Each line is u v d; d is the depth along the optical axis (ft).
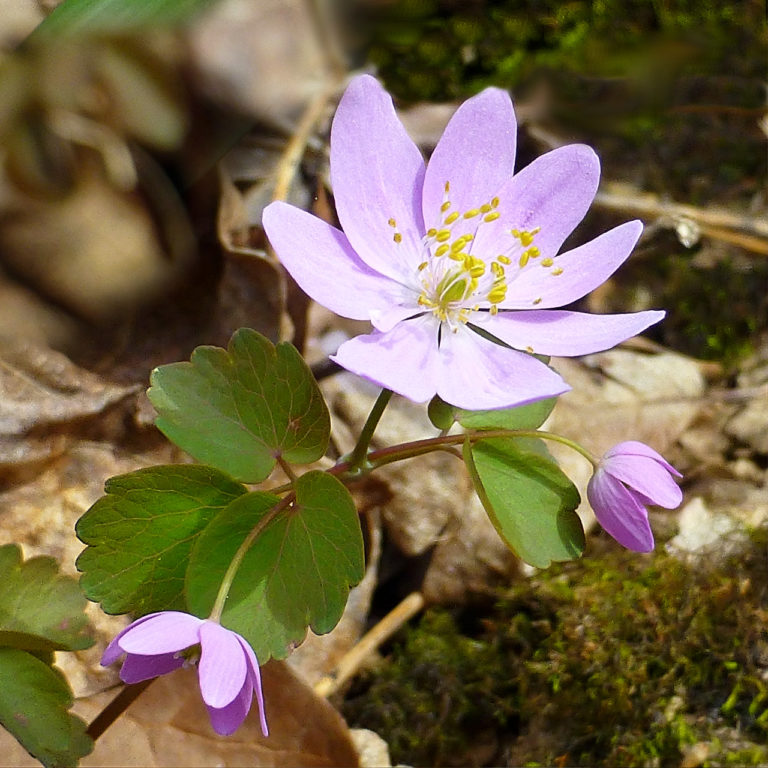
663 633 0.44
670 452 0.52
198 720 0.40
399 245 0.36
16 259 0.48
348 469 0.35
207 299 0.49
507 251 0.37
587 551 0.47
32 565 0.36
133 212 0.50
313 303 0.50
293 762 0.40
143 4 0.45
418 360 0.35
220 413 0.34
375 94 0.36
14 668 0.35
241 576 0.34
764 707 0.43
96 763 0.39
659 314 0.34
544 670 0.44
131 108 0.50
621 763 0.42
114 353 0.47
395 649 0.46
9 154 0.49
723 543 0.46
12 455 0.44
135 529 0.34
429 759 0.44
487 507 0.34
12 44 0.49
